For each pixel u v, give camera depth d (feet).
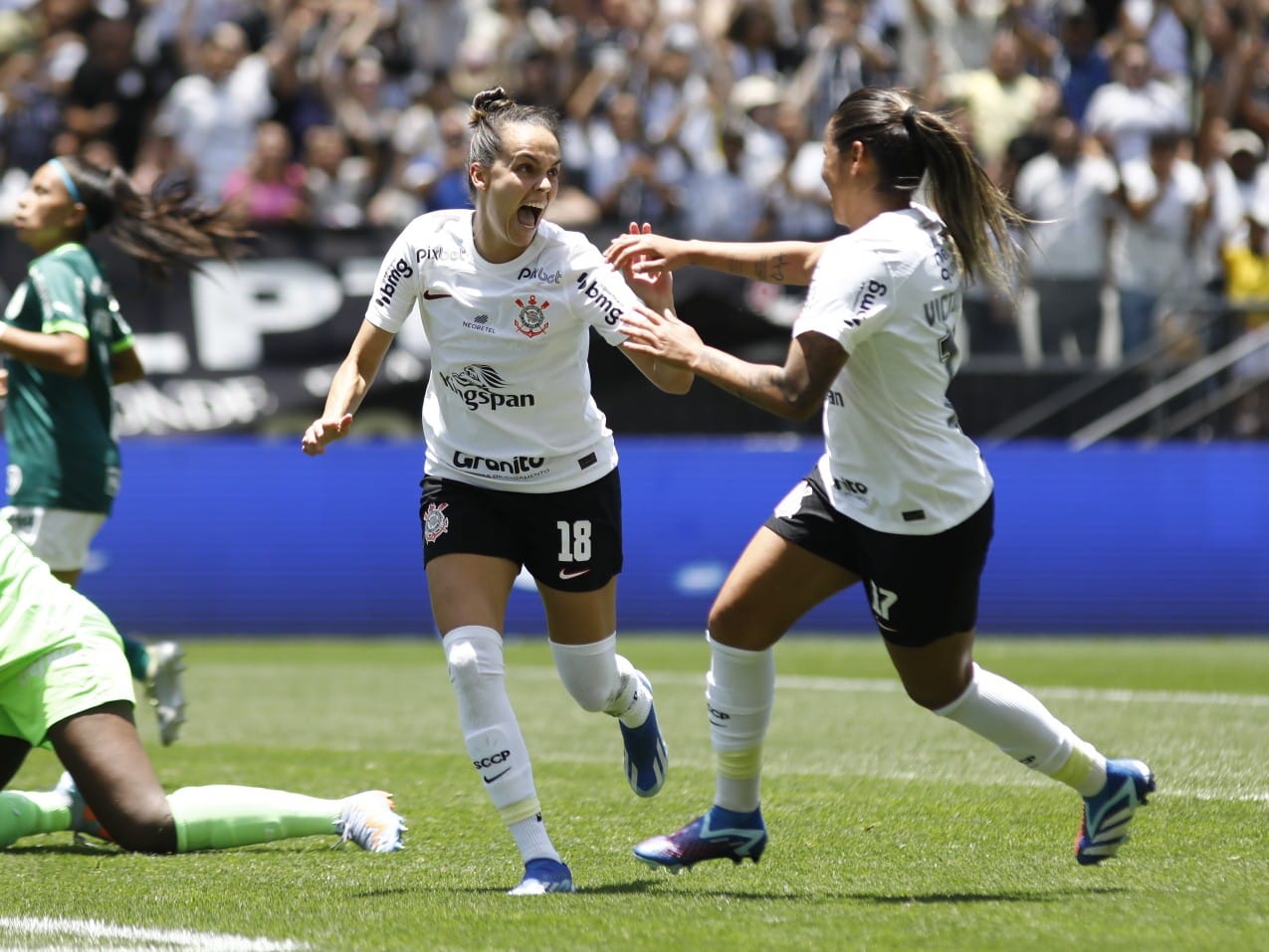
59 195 73.00
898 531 46.19
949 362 46.70
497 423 50.98
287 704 101.19
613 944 40.55
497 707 49.19
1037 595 151.12
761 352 149.18
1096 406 155.53
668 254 50.60
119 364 75.77
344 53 172.45
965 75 180.65
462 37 182.80
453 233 50.93
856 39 178.50
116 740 51.55
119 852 56.08
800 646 140.56
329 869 52.29
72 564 72.33
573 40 176.24
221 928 43.09
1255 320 157.89
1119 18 194.08
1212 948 39.40
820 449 150.61
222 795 53.42
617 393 151.74
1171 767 71.51
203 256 77.77
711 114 176.55
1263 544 152.25
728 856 51.03
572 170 168.86
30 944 41.37
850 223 48.14
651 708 58.39
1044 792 66.33
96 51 169.58
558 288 50.06
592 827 60.34
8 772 52.42
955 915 43.83
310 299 148.15
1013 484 151.33
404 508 148.66
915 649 47.62
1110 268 166.91
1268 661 126.82
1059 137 167.43
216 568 146.51
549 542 52.11
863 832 58.18
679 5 186.60
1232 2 193.16
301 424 148.36
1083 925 42.27
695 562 149.28
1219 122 187.32
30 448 71.41
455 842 57.47
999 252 47.80
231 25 173.88
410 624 148.46
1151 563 151.53
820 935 41.42
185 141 166.50
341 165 166.50
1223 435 156.76
